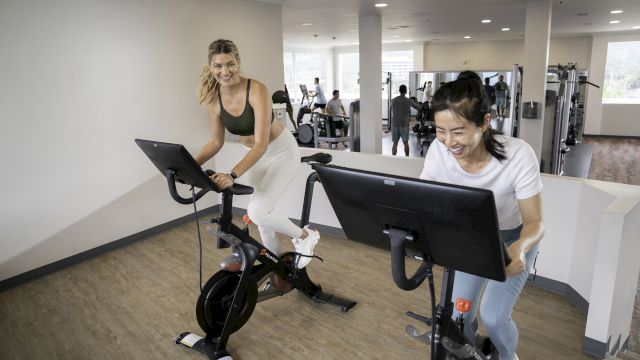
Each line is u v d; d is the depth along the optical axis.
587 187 2.58
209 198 4.73
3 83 3.08
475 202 0.88
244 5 5.00
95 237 3.73
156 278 3.26
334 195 1.18
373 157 3.62
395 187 1.00
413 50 13.90
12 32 3.10
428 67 14.09
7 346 2.45
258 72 5.32
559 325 2.51
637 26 9.29
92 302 2.93
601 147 9.88
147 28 3.99
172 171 1.99
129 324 2.65
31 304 2.93
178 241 4.00
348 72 15.67
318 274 3.21
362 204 1.12
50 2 3.28
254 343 2.42
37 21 3.22
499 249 0.95
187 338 2.38
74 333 2.57
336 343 2.40
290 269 2.62
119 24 3.76
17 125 3.18
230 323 2.24
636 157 8.75
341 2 5.59
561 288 2.84
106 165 3.77
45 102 3.32
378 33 6.86
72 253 3.58
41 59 3.27
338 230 3.93
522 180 1.33
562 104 6.18
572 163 8.07
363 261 3.43
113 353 2.37
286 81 14.36
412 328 1.41
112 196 3.82
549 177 2.79
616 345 2.36
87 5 3.52
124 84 3.85
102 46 3.65
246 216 2.52
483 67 13.34
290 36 10.79
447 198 0.93
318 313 2.70
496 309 1.54
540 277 2.93
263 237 2.69
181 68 4.34
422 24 8.50
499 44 13.00
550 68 6.02
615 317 2.22
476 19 7.75
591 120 11.58
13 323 2.69
